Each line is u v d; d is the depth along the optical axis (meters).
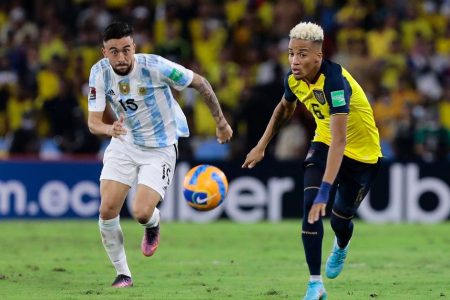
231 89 54.53
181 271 29.80
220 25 59.75
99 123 24.28
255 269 30.44
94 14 60.00
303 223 22.17
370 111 23.94
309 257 21.98
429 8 63.12
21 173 47.25
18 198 47.22
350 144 24.03
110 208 24.75
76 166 47.47
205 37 59.00
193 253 34.97
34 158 48.31
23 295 24.22
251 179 47.56
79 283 26.67
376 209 47.53
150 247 26.12
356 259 33.38
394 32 58.53
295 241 39.09
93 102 24.47
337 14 60.62
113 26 23.69
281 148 50.34
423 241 39.44
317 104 22.61
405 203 47.47
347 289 25.89
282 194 47.59
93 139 51.84
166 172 25.17
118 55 23.70
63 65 56.25
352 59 54.28
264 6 61.50
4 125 55.94
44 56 58.56
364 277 28.52
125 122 24.91
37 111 53.38
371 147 24.19
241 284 26.81
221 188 25.70
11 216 47.22
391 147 51.62
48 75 56.03
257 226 45.16
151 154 25.03
